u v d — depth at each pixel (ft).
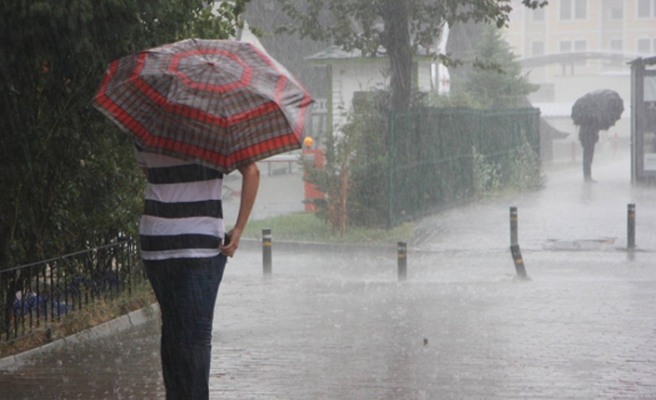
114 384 26.61
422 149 84.07
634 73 112.57
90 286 36.55
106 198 36.99
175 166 19.56
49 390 25.93
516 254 52.54
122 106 19.52
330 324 37.09
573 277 53.88
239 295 46.62
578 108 123.54
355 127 75.20
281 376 27.58
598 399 24.63
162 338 20.24
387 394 25.26
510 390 25.64
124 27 28.94
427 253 65.92
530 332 34.76
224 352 31.35
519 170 111.86
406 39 83.51
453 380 26.91
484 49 152.25
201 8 35.04
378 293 46.83
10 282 31.42
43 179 32.83
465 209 92.17
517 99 152.15
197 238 19.39
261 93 19.24
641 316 38.29
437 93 109.70
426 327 36.14
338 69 108.47
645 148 112.98
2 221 32.12
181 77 19.29
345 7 86.63
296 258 65.51
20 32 27.50
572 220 81.76
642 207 91.56
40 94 31.48
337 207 74.28
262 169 113.60
